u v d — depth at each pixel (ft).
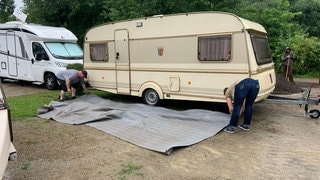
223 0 50.88
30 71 43.11
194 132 21.40
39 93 38.81
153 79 29.14
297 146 19.24
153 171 15.74
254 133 21.86
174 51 27.48
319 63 56.13
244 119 22.56
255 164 16.61
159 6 46.93
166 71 28.19
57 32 43.73
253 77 23.73
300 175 15.31
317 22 86.63
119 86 31.78
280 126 23.59
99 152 18.22
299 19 86.43
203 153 18.13
